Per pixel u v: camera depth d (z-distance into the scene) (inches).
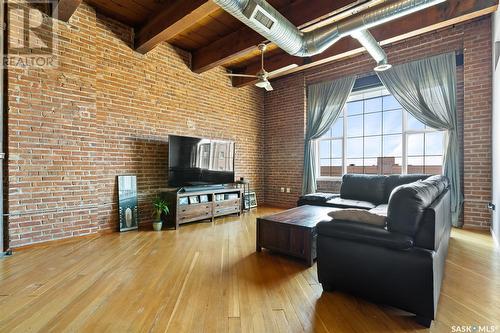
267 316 61.3
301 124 212.4
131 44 144.1
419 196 59.9
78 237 121.8
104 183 132.4
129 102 143.3
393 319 60.3
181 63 170.7
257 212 197.5
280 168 226.7
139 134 147.9
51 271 85.4
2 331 54.9
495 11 117.7
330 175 209.0
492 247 109.3
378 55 135.3
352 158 198.2
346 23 106.1
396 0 93.6
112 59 135.9
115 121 137.2
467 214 140.6
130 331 55.3
